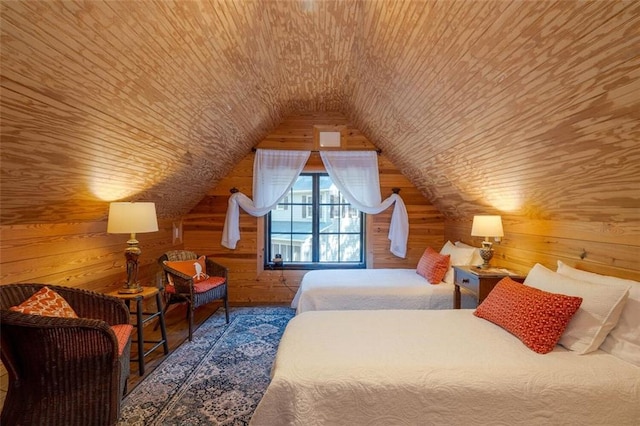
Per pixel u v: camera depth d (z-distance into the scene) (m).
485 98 1.88
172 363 2.59
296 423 1.33
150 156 2.52
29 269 2.12
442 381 1.37
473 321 2.03
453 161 2.87
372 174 4.24
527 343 1.64
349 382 1.38
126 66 1.61
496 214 3.07
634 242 1.72
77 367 1.63
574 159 1.73
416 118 2.73
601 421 1.30
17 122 1.44
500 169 2.38
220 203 4.33
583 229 2.09
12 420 1.56
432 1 1.57
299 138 4.28
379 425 1.34
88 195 2.33
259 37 2.19
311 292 3.05
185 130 2.58
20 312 1.50
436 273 3.22
